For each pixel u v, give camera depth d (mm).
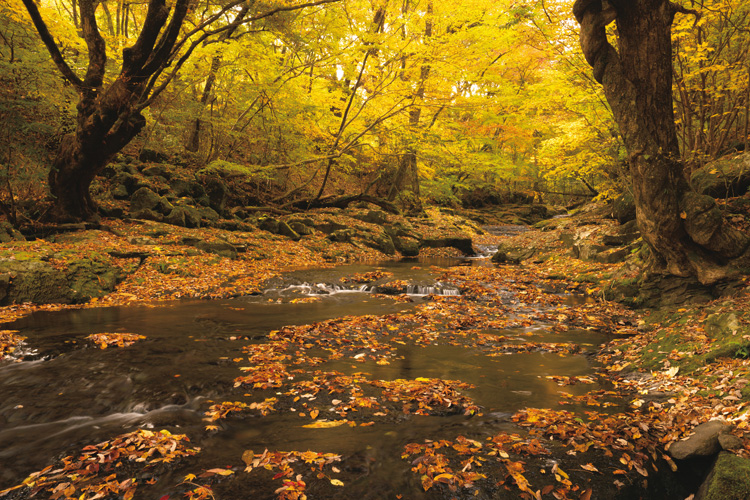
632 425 3863
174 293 9648
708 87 9227
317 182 23453
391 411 4246
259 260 13391
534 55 18266
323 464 3275
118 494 2914
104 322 7344
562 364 5805
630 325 7410
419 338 6918
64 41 12375
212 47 14062
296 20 13938
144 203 13672
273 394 4586
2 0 9930
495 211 33188
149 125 15758
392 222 20516
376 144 23500
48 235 10945
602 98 10820
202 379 4945
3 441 3670
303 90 17547
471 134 19766
